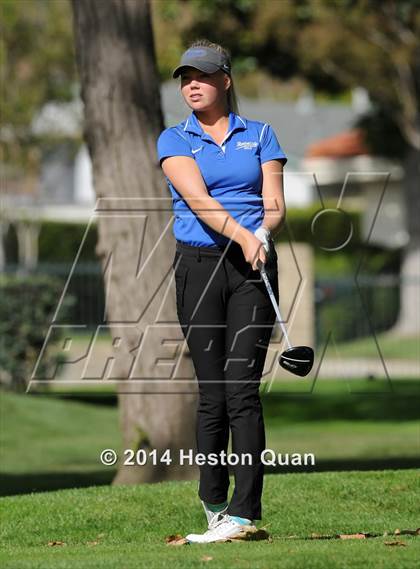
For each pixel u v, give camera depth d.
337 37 70.75
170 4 67.75
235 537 17.86
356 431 46.69
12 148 98.62
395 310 73.12
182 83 18.38
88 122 30.59
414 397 55.97
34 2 97.94
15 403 49.00
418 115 76.56
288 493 23.06
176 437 29.88
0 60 95.75
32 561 16.83
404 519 21.50
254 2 68.56
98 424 47.75
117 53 30.22
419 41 71.81
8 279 55.56
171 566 15.62
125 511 22.48
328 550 16.58
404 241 94.50
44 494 24.41
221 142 18.38
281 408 54.53
